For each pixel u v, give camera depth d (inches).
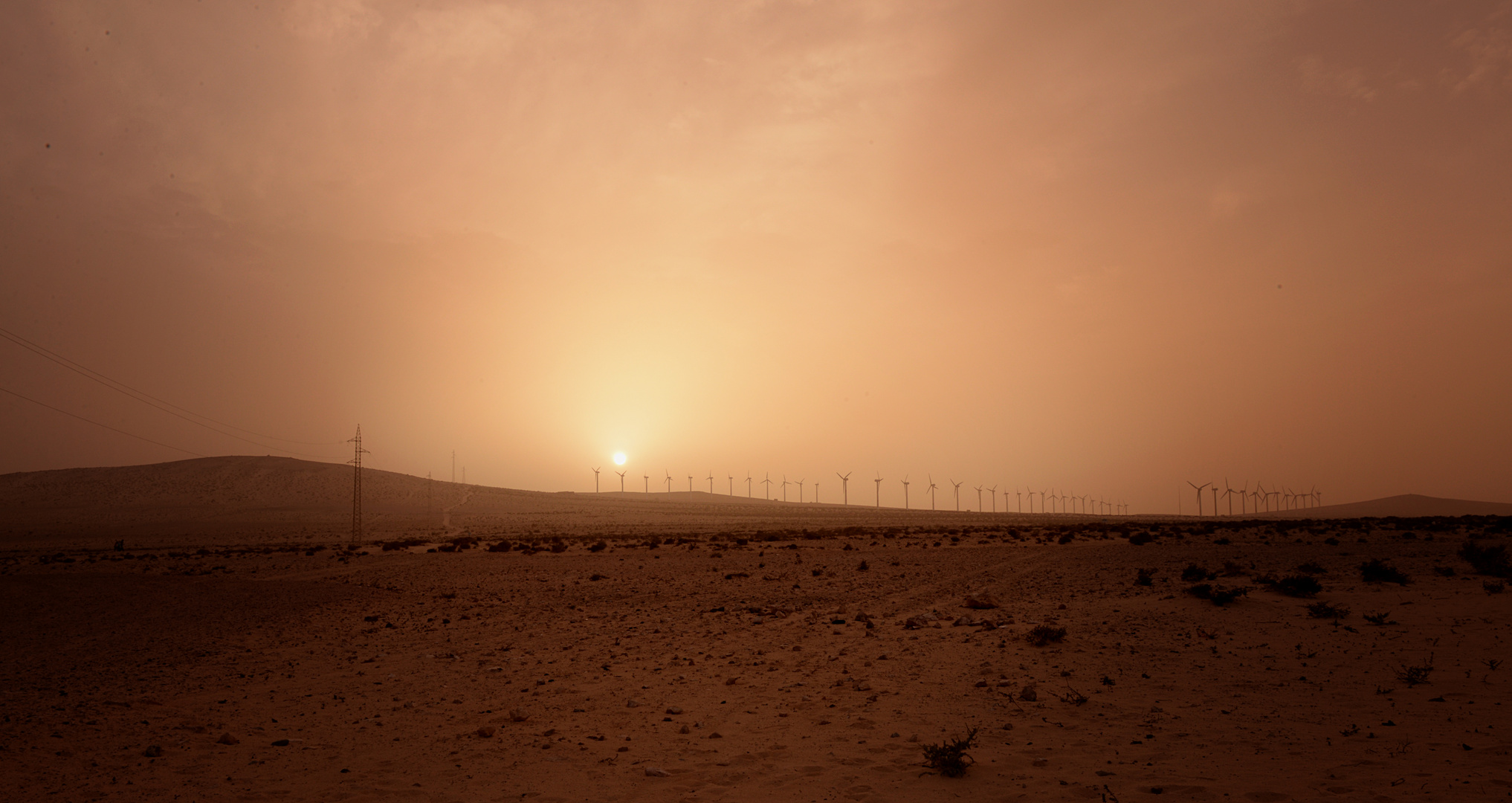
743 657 782.5
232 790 409.1
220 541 4372.5
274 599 1336.1
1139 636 781.3
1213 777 378.0
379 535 4790.8
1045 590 1262.3
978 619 942.4
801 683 652.1
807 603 1228.5
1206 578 1267.2
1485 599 904.3
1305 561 1622.8
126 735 523.2
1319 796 343.9
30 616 1157.7
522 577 1747.0
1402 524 3139.8
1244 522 3853.3
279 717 577.0
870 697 587.2
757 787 399.9
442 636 968.3
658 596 1362.0
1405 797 334.3
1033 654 717.9
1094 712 518.0
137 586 1441.9
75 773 440.1
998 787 382.3
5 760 461.7
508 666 765.9
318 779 428.8
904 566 1784.0
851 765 430.3
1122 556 1872.5
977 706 550.6
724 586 1491.1
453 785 415.2
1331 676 585.9
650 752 470.6
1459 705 487.5
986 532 3393.2
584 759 458.9
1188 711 509.7
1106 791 365.4
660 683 672.4
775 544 2770.7
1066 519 7770.7
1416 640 693.9
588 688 655.8
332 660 825.5
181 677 740.0
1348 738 432.8
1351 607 906.1
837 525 5565.9
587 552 2608.3
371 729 538.0
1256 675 600.1
